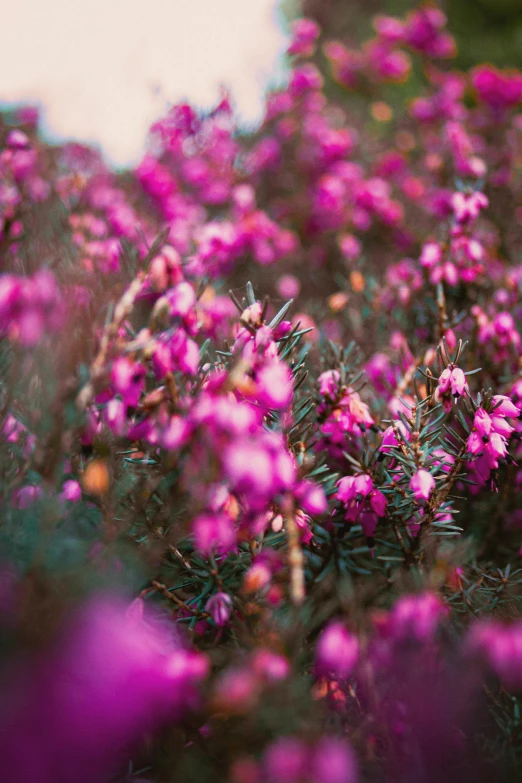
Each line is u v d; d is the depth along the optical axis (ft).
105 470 0.67
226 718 0.63
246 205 1.34
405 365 0.93
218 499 0.64
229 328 0.90
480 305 1.02
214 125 1.52
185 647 0.69
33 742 0.52
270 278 1.44
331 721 0.68
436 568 0.76
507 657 0.68
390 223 1.55
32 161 0.92
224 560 0.73
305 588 0.77
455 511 0.75
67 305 0.70
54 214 1.07
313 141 1.71
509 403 0.75
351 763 0.60
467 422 0.80
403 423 0.77
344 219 1.60
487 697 0.72
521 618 0.73
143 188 1.37
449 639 0.74
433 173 1.57
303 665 0.70
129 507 0.73
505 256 1.37
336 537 0.77
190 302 0.67
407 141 1.96
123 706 0.54
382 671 0.70
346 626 0.67
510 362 0.93
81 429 0.70
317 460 0.79
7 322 0.69
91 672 0.55
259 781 0.60
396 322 1.07
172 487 0.72
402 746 0.67
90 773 0.53
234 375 0.63
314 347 0.99
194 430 0.64
